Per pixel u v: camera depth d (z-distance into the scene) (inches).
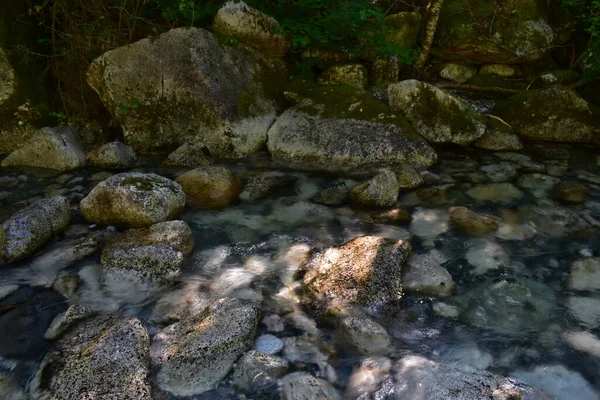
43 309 111.3
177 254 125.3
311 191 172.9
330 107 206.4
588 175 187.2
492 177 184.2
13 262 126.7
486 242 141.0
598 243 140.4
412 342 102.0
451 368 93.3
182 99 198.2
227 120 198.4
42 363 94.5
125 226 143.9
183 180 164.2
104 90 199.3
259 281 122.0
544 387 91.2
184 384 89.2
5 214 149.6
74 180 178.9
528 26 267.9
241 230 146.4
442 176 184.5
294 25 238.7
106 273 123.0
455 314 110.5
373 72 260.2
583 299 116.3
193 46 201.3
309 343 100.1
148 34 224.8
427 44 270.2
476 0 276.4
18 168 186.9
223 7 216.8
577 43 282.7
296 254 133.9
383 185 160.2
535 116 221.0
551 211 157.9
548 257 133.7
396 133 194.9
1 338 102.4
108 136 217.2
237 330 97.7
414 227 149.2
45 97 213.5
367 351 98.4
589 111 216.1
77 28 212.2
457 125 207.5
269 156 200.5
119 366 89.8
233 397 87.0
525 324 108.0
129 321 101.4
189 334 99.1
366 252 122.3
